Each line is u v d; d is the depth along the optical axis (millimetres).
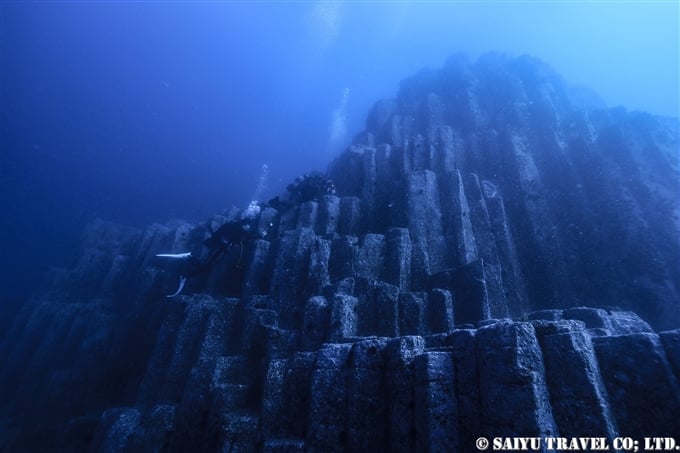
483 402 3133
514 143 11836
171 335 7152
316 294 6984
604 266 8516
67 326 10062
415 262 7840
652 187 9219
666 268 7777
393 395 3766
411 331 5875
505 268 8711
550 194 10656
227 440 4344
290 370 4789
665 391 2703
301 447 3943
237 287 8648
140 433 5453
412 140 12648
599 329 3986
